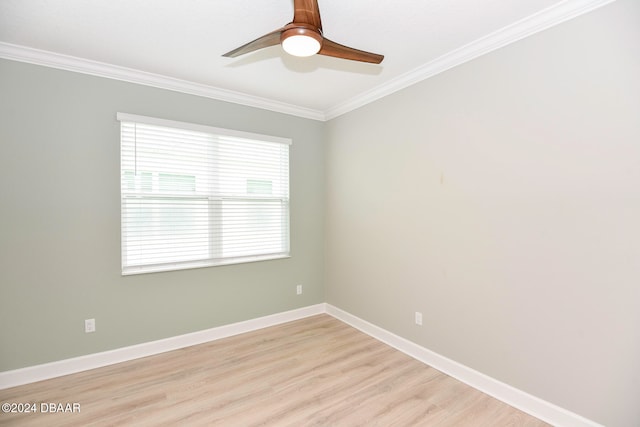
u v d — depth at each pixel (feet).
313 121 12.30
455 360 7.88
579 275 5.77
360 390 7.29
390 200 9.68
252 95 10.50
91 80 8.18
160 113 9.12
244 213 10.71
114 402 6.81
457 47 7.45
